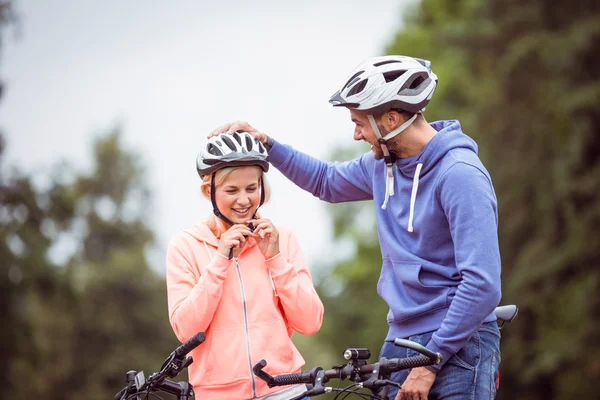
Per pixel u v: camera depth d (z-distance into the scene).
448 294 5.49
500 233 24.61
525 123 24.84
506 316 5.81
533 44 24.80
